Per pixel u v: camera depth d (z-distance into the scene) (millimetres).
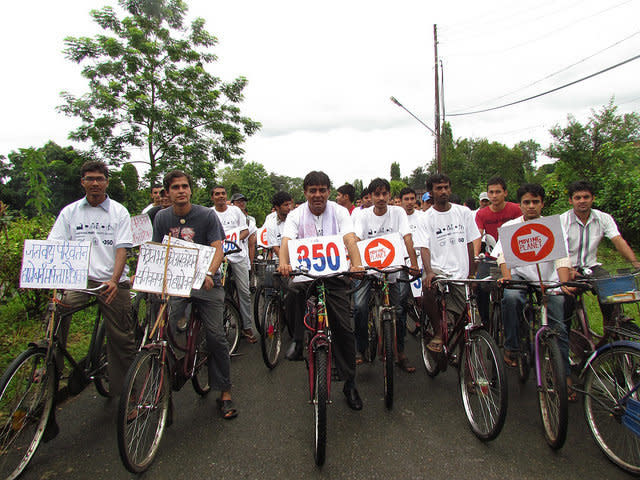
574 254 3871
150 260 3047
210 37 13398
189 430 3109
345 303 3221
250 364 4480
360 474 2555
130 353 3363
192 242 3389
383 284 3746
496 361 2770
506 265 3320
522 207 3775
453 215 4160
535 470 2553
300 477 2535
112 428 3172
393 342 3525
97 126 12148
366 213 4613
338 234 3502
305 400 3592
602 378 2787
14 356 4273
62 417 3348
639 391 2564
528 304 3441
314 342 2941
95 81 12203
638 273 2900
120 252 3281
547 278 3602
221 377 3350
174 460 2734
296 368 4352
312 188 3385
